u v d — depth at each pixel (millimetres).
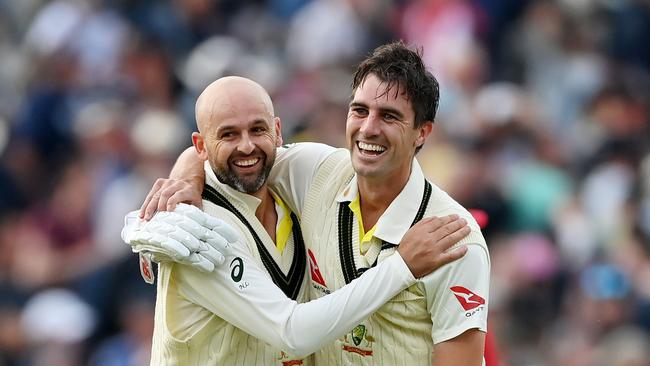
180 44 53188
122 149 47625
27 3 57000
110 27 53406
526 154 45469
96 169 46969
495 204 43000
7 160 49438
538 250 41875
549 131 47562
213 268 21438
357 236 22406
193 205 21859
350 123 21875
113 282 41812
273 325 21547
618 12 52156
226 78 22250
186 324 22328
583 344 39594
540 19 51969
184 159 22953
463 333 21594
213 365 22438
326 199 22891
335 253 22516
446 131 46156
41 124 50625
